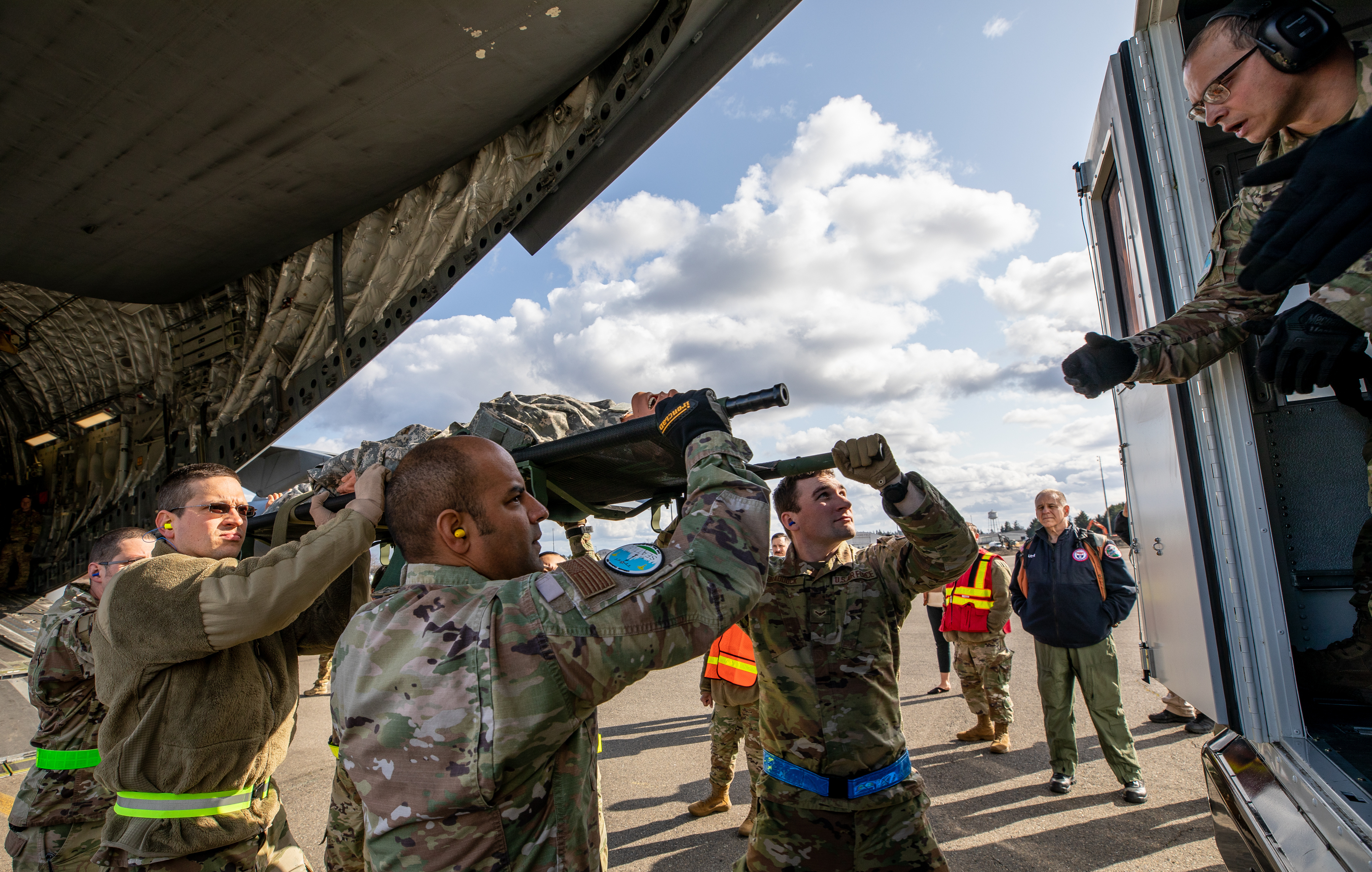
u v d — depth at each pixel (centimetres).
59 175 412
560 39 334
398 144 400
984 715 497
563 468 187
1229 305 175
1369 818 125
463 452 119
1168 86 204
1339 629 224
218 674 189
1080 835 338
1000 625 474
